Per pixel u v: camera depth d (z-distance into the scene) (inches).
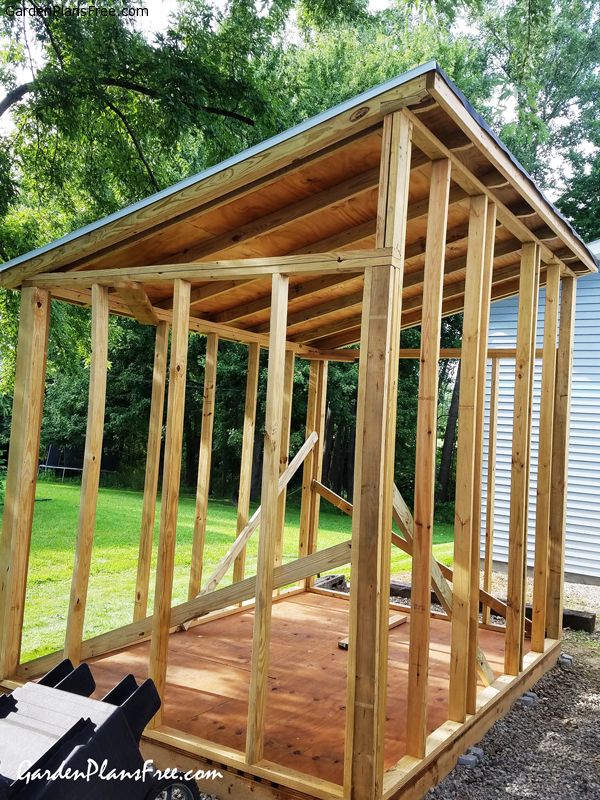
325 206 132.1
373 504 99.1
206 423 214.5
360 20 440.8
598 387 343.0
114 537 419.5
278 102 430.9
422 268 187.8
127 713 93.1
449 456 794.8
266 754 117.2
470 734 136.3
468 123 107.6
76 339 401.7
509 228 156.2
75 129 355.9
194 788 99.5
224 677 158.2
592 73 823.1
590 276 347.3
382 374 99.7
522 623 165.2
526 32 482.9
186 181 127.2
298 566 119.6
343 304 212.8
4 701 96.5
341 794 99.4
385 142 103.3
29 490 153.9
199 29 390.9
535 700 169.2
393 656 182.1
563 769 131.3
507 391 359.9
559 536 206.5
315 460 265.9
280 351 114.1
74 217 427.2
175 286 129.5
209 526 508.7
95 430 141.1
